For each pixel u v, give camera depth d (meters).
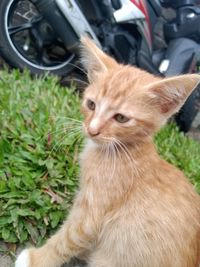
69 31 0.43
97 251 0.27
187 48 0.45
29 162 0.31
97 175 0.25
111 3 0.44
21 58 0.46
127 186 0.25
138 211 0.25
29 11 0.47
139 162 0.25
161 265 0.25
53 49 0.47
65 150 0.32
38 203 0.29
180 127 0.45
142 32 0.46
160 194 0.25
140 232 0.25
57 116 0.34
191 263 0.25
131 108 0.24
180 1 0.47
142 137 0.25
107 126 0.24
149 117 0.24
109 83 0.24
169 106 0.24
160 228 0.25
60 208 0.30
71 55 0.47
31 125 0.33
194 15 0.46
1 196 0.29
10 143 0.32
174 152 0.37
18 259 0.28
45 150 0.32
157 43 0.50
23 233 0.29
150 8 0.47
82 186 0.26
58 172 0.31
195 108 0.44
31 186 0.30
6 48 0.46
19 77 0.41
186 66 0.45
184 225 0.25
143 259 0.25
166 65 0.45
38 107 0.35
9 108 0.35
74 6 0.43
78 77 0.48
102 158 0.25
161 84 0.23
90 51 0.26
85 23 0.43
